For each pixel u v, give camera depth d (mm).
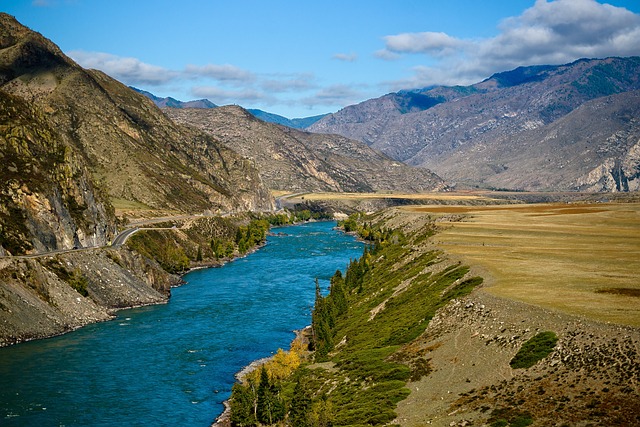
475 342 73188
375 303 116625
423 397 64500
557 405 53375
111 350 101625
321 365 87938
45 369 91188
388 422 60656
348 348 92688
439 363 71938
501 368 64125
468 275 103312
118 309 130750
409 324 90625
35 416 74625
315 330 104125
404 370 73375
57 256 130375
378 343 88875
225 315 127188
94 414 76000
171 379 89000
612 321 64875
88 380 87312
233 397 76062
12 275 113000
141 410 77812
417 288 111500
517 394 57781
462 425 55156
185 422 74750
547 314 71438
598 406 51062
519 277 96188
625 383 52812
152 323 119750
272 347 105125
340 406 69062
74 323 115750
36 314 110500
